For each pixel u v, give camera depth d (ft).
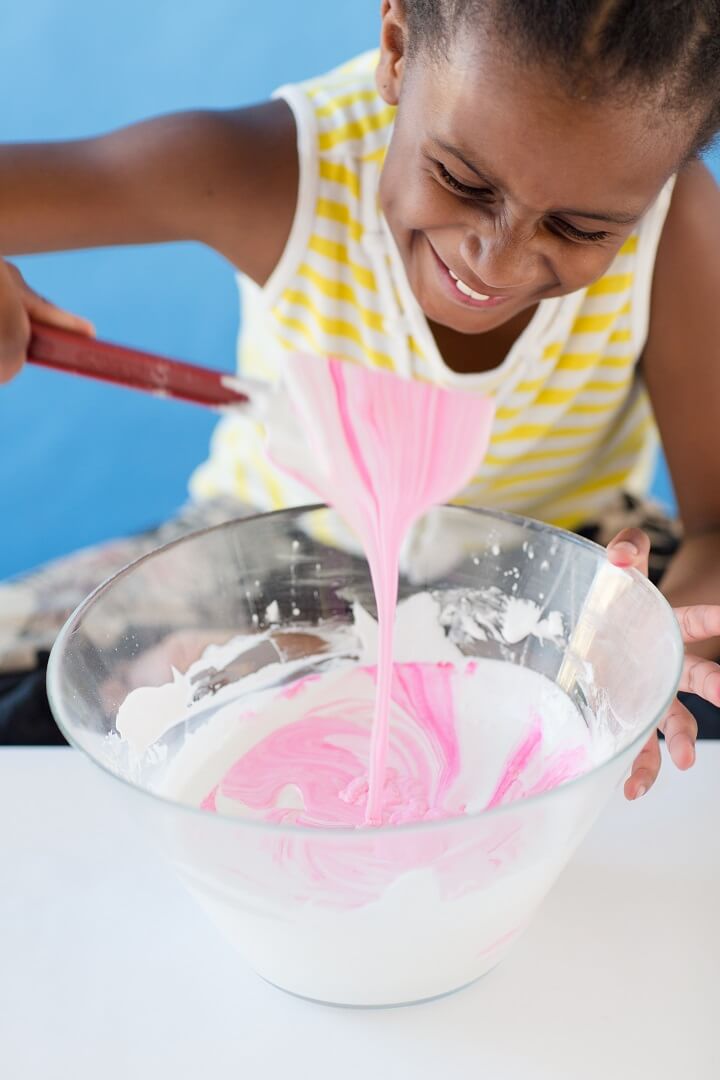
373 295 4.19
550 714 2.76
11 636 4.13
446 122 2.80
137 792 1.90
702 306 4.24
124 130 4.21
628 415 4.73
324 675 2.96
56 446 7.93
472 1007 2.25
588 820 2.10
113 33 9.97
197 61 9.60
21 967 2.34
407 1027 2.21
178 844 1.96
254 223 4.18
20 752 2.91
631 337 4.30
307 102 4.20
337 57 9.51
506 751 2.74
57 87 9.40
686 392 4.40
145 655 2.55
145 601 2.55
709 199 4.19
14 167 4.06
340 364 2.67
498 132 2.70
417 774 2.71
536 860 2.03
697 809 2.70
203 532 2.67
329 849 1.88
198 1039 2.19
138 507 7.45
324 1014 2.24
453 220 3.07
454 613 2.91
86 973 2.33
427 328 4.12
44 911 2.47
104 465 7.77
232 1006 2.26
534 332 4.09
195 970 2.34
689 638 2.97
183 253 9.00
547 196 2.78
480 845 1.90
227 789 2.66
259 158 4.11
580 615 2.68
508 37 2.60
